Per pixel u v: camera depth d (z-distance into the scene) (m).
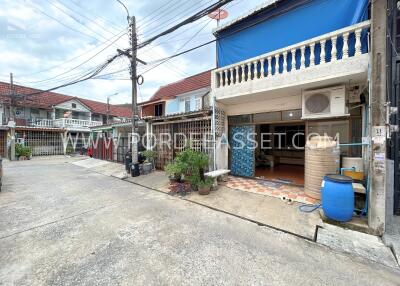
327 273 2.29
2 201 4.95
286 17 5.25
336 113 4.55
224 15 6.86
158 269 2.38
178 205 4.65
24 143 15.56
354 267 2.39
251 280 2.19
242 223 3.64
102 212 4.22
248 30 6.04
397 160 3.87
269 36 5.59
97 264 2.46
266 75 5.61
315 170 4.71
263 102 6.34
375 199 3.06
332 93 4.60
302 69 4.53
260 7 5.52
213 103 6.45
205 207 4.50
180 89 12.29
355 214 3.64
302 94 5.09
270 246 2.87
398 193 3.87
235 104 7.06
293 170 8.50
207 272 2.32
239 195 5.22
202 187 5.27
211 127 6.67
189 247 2.85
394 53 3.89
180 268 2.40
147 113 14.47
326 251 2.72
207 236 3.16
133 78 8.10
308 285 2.10
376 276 2.23
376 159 3.07
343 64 3.96
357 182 4.09
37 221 3.75
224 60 6.68
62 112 20.75
